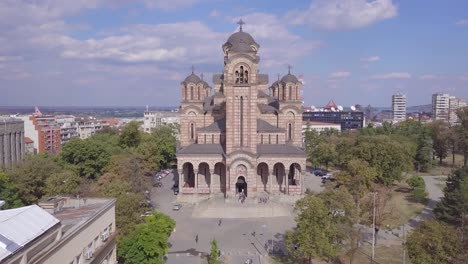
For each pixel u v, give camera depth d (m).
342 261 66.56
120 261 56.00
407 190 122.44
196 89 123.19
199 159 107.69
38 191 93.38
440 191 121.12
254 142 104.06
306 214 58.81
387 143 114.88
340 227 60.47
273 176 113.88
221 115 122.50
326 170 157.12
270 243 76.50
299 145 120.81
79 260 40.06
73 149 117.12
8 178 91.38
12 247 29.14
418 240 50.56
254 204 99.31
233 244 76.12
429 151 152.88
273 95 136.25
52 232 34.94
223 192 109.88
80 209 48.97
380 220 76.50
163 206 104.00
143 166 110.81
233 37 122.94
